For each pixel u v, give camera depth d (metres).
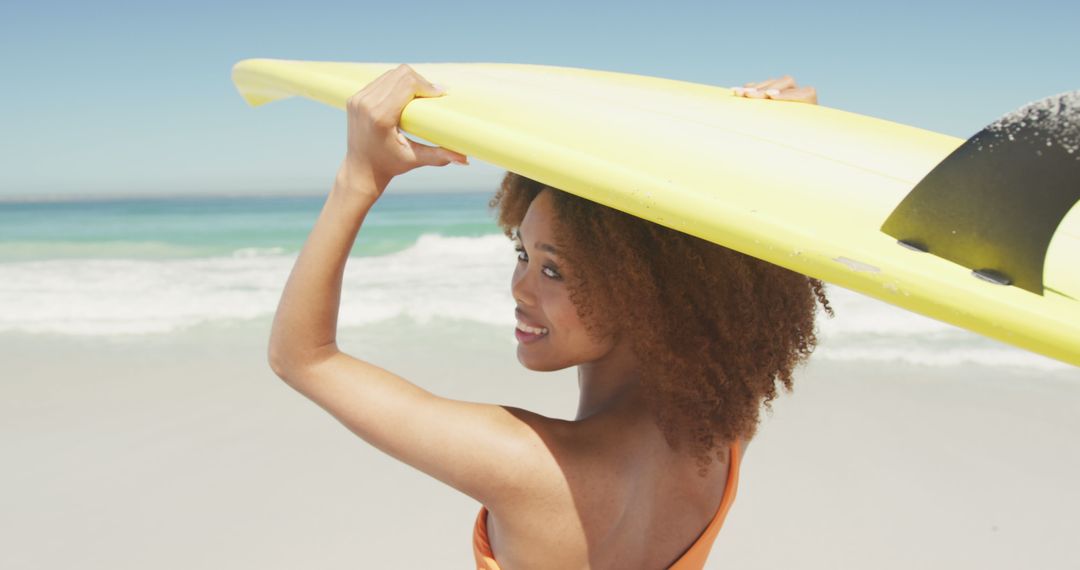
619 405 1.09
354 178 1.06
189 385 6.05
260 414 5.44
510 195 1.27
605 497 0.99
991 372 5.91
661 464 1.06
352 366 1.06
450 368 6.31
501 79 1.54
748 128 1.22
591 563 1.00
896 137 1.27
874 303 7.73
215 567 3.79
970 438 4.84
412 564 3.80
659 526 1.06
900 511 4.12
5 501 4.34
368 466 4.70
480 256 12.12
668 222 0.85
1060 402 5.32
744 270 1.05
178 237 18.52
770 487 4.36
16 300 9.19
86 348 7.15
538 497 0.98
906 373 5.94
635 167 0.92
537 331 1.14
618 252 1.03
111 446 4.97
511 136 1.00
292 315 1.05
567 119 1.13
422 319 7.87
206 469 4.68
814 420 5.12
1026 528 3.95
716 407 1.06
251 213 27.17
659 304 1.03
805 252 0.77
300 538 4.01
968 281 0.70
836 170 1.04
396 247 13.54
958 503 4.17
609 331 1.09
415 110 1.08
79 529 4.08
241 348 7.02
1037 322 0.66
